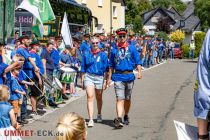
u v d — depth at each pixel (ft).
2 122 22.22
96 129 32.24
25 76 34.81
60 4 68.64
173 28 238.68
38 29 48.11
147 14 270.46
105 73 33.86
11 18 43.04
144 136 30.30
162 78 71.05
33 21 53.26
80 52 54.13
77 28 79.05
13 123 22.76
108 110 40.32
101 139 29.25
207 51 13.21
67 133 10.51
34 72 35.73
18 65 30.76
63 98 45.62
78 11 79.46
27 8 44.45
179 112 39.50
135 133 31.14
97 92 33.73
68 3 73.51
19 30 52.80
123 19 155.43
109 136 30.17
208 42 13.24
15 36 50.06
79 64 53.98
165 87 58.65
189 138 13.44
